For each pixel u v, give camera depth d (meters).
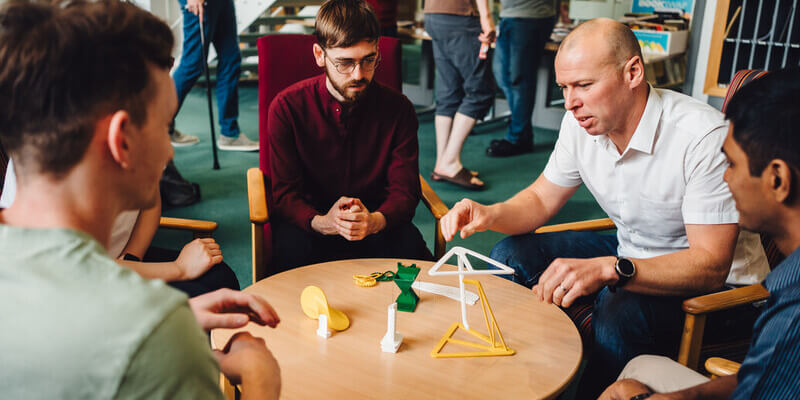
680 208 1.72
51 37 0.61
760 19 4.38
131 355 0.59
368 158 2.19
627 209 1.82
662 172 1.70
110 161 0.66
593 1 5.47
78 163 0.64
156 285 0.64
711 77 4.68
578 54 1.58
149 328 0.60
